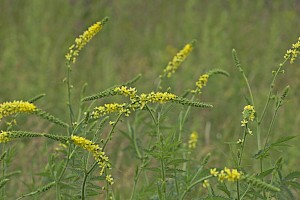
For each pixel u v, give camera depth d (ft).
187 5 45.52
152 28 47.24
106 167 17.22
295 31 44.75
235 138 30.76
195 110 34.32
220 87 36.06
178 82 35.86
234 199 16.80
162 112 21.15
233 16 45.83
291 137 16.84
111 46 43.98
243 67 38.63
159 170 17.53
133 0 48.83
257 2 47.44
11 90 36.04
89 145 15.94
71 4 48.47
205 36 40.86
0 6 46.47
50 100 34.68
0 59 40.98
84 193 16.79
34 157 26.43
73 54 20.68
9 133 15.69
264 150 17.06
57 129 27.73
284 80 38.14
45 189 17.37
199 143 29.50
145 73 38.96
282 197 17.15
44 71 37.27
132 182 25.99
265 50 42.11
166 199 17.78
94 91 36.11
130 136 21.42
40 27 42.96
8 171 25.76
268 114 33.78
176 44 44.60
